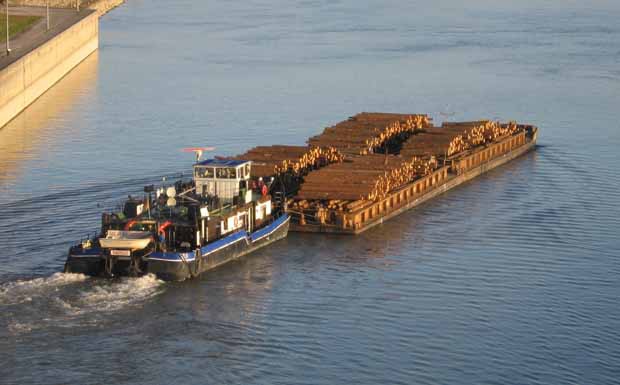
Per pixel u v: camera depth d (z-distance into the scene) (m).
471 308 113.12
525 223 143.75
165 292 113.75
